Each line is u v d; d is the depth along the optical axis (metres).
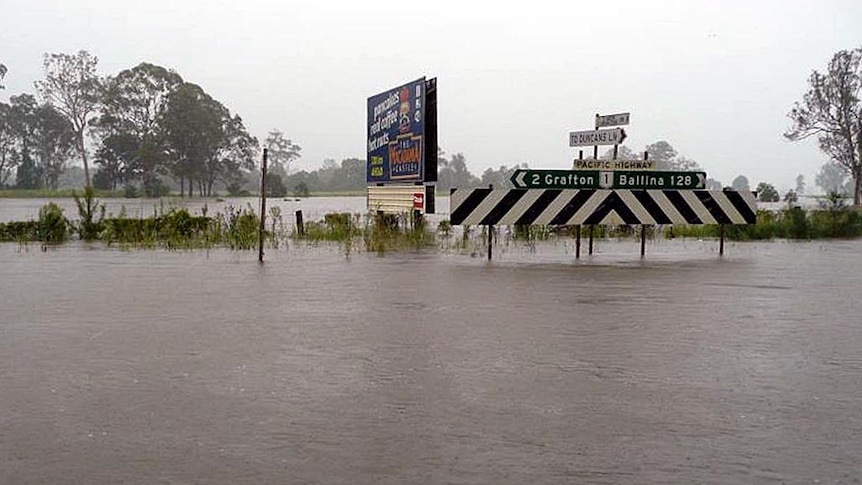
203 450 4.21
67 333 7.04
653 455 4.17
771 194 56.84
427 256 14.16
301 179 117.31
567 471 3.95
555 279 10.86
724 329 7.39
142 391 5.25
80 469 3.95
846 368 5.97
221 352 6.34
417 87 18.86
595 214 13.79
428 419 4.73
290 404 4.99
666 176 14.27
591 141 17.27
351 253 14.73
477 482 3.82
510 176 13.38
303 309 8.34
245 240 16.61
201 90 86.31
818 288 10.12
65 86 87.75
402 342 6.76
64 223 18.47
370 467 3.99
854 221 21.55
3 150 93.75
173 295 9.27
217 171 88.94
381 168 21.88
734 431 4.54
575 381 5.55
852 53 48.44
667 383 5.52
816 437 4.45
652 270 11.98
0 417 4.71
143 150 81.06
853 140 49.62
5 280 10.60
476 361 6.10
